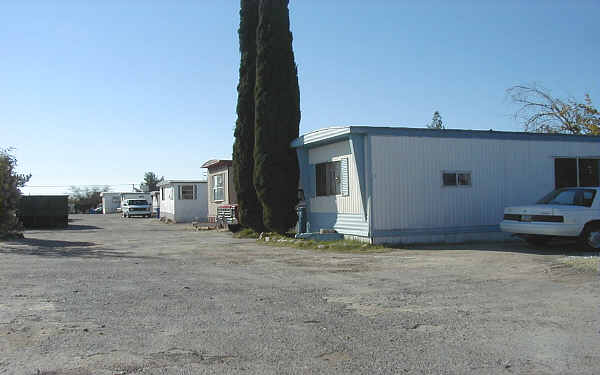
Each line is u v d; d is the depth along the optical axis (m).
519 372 4.50
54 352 5.02
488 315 6.40
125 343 5.32
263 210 18.34
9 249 14.97
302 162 17.78
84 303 7.17
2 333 5.65
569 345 5.20
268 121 17.86
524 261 10.57
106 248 15.50
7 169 19.02
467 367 4.62
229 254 13.43
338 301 7.29
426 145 14.61
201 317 6.38
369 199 14.00
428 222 14.53
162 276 9.59
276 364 4.71
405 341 5.39
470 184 15.04
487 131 15.30
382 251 13.05
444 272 9.66
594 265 9.56
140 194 53.56
